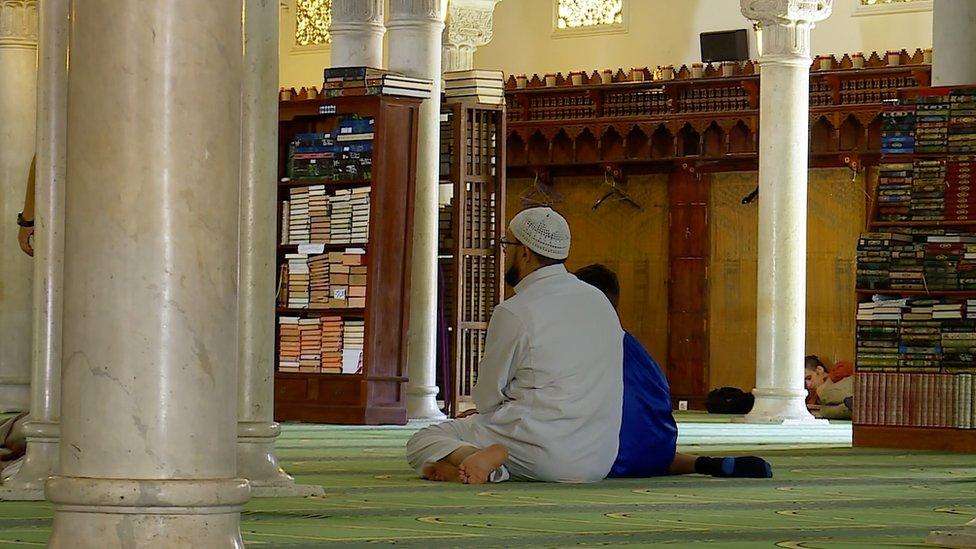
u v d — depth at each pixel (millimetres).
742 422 15656
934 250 11211
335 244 14039
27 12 13852
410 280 14039
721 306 20375
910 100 11383
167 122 3393
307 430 12539
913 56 18984
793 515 5734
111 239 3379
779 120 15500
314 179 14195
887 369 11273
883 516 5777
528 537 4797
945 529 4793
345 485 6832
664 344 20672
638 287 20859
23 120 13805
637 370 7332
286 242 14297
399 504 5934
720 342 20375
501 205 15195
